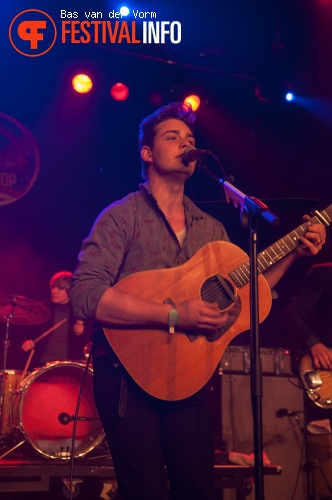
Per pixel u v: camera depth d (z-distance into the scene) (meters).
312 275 4.43
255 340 2.17
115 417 2.24
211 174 2.63
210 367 2.38
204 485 2.26
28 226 7.11
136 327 2.33
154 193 2.61
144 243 2.46
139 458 2.20
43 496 4.89
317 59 6.75
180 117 2.68
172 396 2.29
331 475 5.12
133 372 2.28
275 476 5.20
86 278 2.31
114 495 4.54
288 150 7.21
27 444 4.57
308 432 5.33
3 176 6.97
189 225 2.60
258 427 2.10
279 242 2.65
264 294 2.58
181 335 2.37
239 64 6.97
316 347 4.21
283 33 6.72
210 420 2.37
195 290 2.46
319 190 7.04
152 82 7.12
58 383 4.95
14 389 5.15
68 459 4.57
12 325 6.35
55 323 6.38
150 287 2.41
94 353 2.37
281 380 5.42
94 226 2.45
